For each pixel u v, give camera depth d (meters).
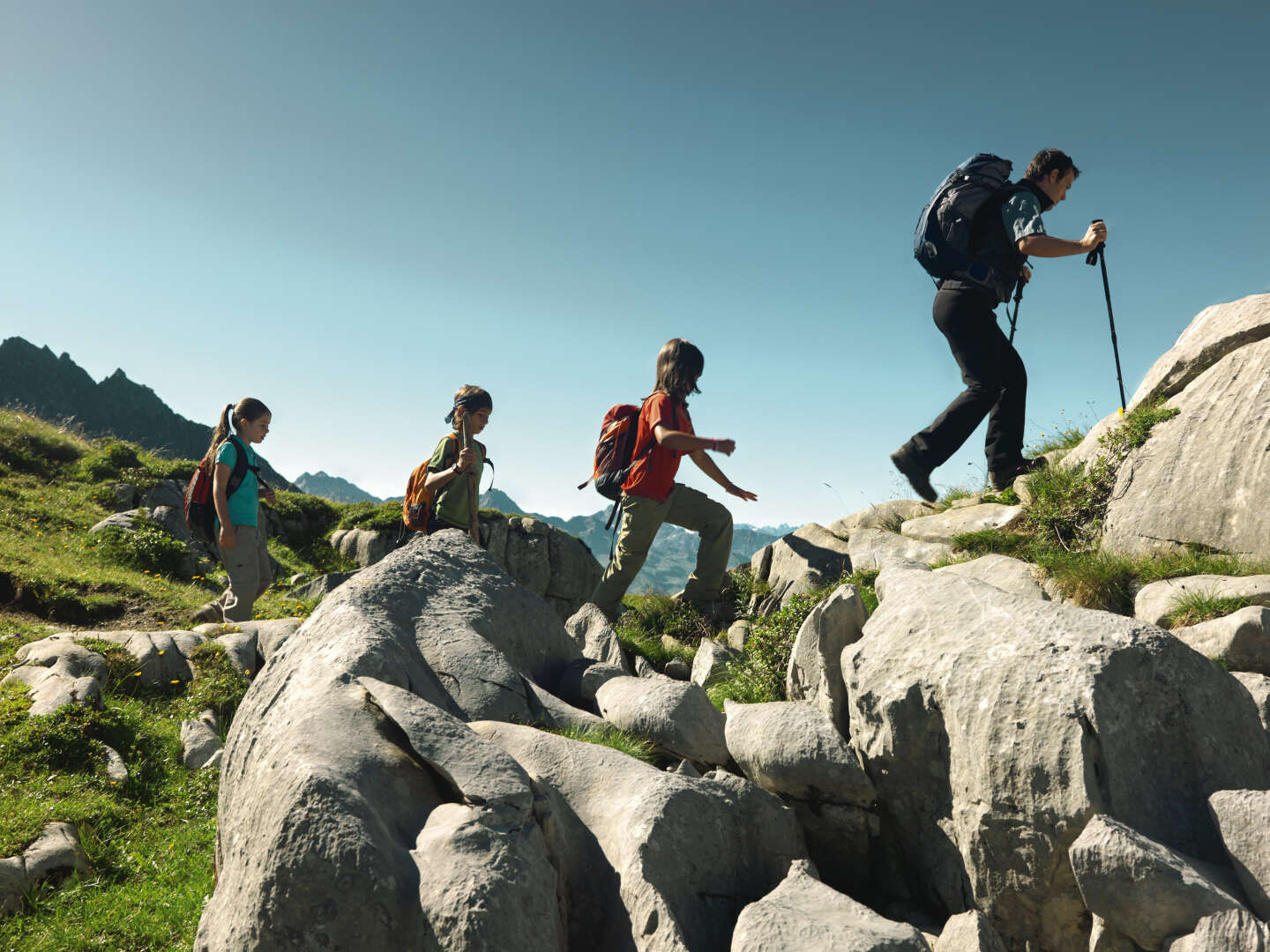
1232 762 3.05
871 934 2.59
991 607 3.68
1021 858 3.08
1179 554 5.84
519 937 2.46
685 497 8.57
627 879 2.91
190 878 4.55
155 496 16.56
